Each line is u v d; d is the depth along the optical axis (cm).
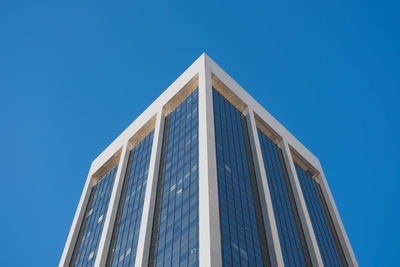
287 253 8506
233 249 6788
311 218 11094
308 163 13238
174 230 7350
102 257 8756
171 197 8206
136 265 7294
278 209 9544
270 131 12256
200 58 11344
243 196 8319
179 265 6538
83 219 11719
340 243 11625
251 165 9638
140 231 8038
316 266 9012
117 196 10475
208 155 7956
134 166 11131
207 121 8888
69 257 10462
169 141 10069
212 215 6712
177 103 11400
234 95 11362
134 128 12456
